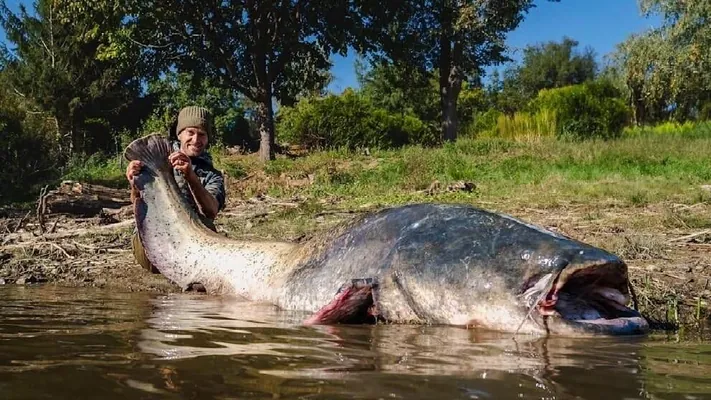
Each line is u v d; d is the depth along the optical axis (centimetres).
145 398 216
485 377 255
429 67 2870
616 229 811
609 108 2553
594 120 2506
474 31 2745
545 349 313
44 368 255
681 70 3114
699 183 1271
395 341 332
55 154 2236
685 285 523
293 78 2531
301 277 460
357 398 221
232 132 3098
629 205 1038
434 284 388
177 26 2259
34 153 2053
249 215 1052
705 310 452
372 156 2083
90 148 3086
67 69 3064
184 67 2369
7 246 783
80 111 3078
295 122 2891
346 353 297
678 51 3081
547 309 354
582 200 1104
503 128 2620
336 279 435
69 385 231
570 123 2508
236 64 2388
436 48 2841
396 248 412
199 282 540
